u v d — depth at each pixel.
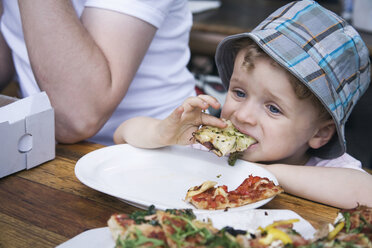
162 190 1.39
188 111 1.53
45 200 1.29
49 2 1.74
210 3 4.66
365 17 3.75
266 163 1.79
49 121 1.50
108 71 1.79
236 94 1.65
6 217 1.19
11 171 1.42
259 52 1.57
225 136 1.51
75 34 1.75
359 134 4.54
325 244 0.96
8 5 2.12
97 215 1.23
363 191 1.44
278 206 1.34
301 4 1.65
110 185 1.38
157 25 1.87
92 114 1.77
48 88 1.75
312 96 1.56
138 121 1.74
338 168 1.53
